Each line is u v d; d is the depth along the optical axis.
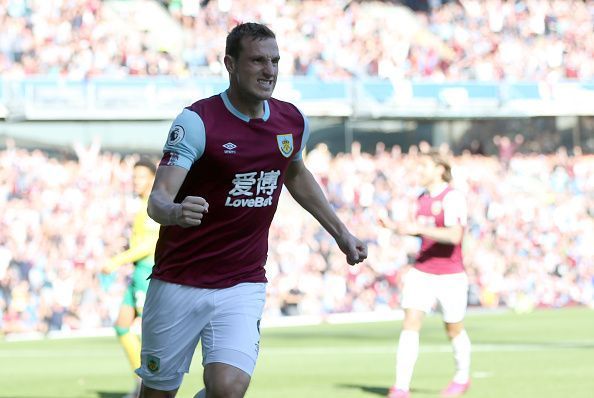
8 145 25.55
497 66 32.66
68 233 23.55
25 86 23.61
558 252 28.47
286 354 15.72
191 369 13.58
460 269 10.33
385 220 10.04
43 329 22.05
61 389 11.72
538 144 30.66
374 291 25.53
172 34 30.03
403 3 33.47
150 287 5.73
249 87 5.33
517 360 13.95
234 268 5.63
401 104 26.31
